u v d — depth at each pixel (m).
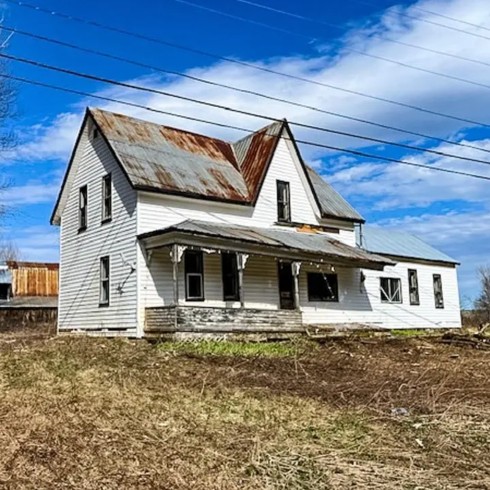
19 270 38.78
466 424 8.60
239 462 6.66
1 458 6.32
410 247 32.00
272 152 23.44
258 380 12.23
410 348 20.23
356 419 8.89
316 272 24.58
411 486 5.94
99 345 17.14
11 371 12.00
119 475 6.03
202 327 18.23
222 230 19.70
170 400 9.79
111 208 20.66
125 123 21.98
